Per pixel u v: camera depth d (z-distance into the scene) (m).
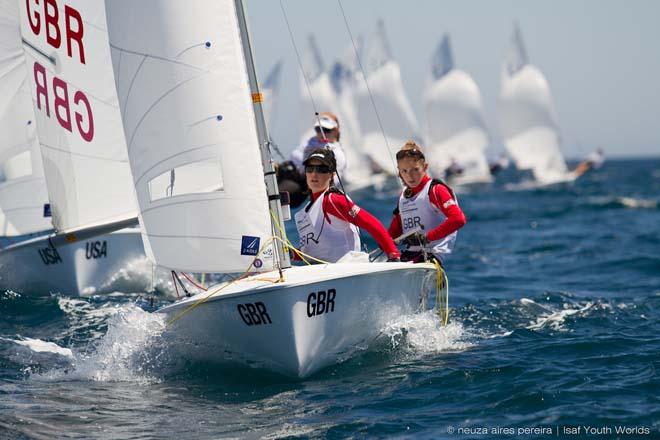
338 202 22.03
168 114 20.69
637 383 18.88
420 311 23.75
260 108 21.27
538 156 192.00
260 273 20.91
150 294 32.94
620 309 28.67
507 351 22.27
